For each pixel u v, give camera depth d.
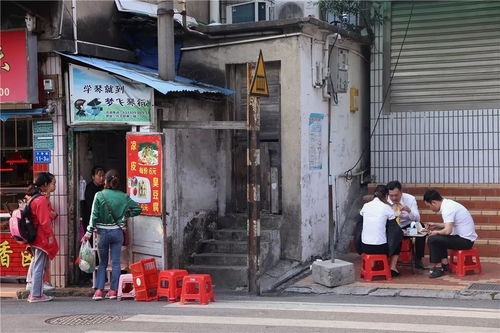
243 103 10.98
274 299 8.52
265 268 9.90
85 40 9.68
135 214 8.84
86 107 9.30
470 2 11.53
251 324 6.77
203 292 8.16
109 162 10.83
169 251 9.80
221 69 10.90
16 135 10.03
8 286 9.73
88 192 9.73
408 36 11.97
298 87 10.19
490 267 9.64
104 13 10.07
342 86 11.45
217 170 11.08
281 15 11.96
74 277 9.61
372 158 12.26
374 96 12.23
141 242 9.10
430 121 11.89
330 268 8.88
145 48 10.78
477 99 11.60
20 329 6.96
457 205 9.12
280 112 10.48
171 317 7.30
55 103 9.44
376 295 8.47
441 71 11.80
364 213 9.34
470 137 11.64
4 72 9.20
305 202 10.33
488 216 10.77
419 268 9.62
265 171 10.72
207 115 10.95
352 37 11.45
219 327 6.67
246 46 10.66
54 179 9.14
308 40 10.46
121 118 9.29
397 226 9.19
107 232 8.66
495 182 11.47
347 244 11.38
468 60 11.62
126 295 8.71
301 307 7.76
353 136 12.25
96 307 8.17
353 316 7.07
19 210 8.83
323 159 11.01
